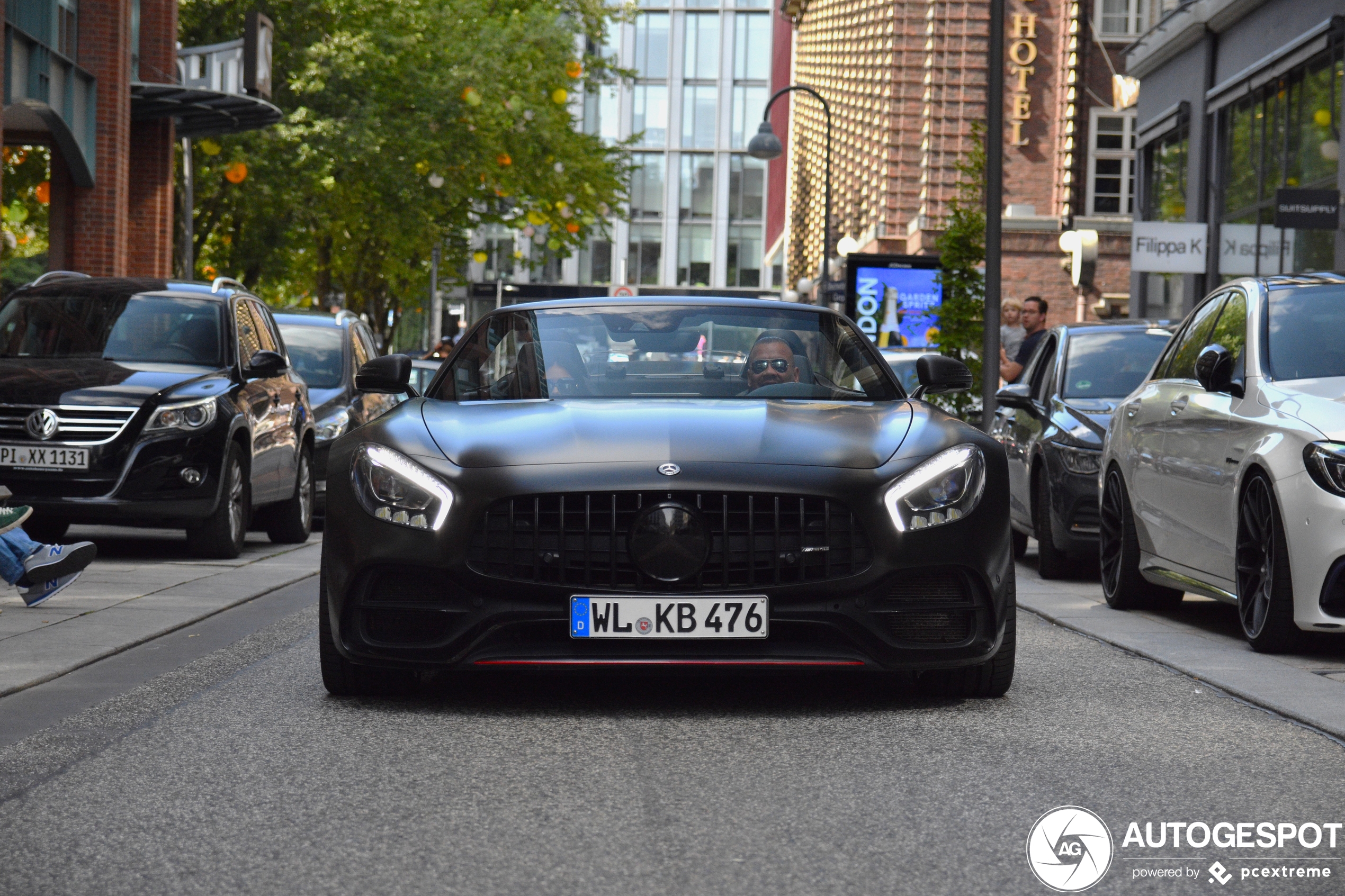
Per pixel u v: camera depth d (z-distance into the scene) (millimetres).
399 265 39438
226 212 33062
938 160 38125
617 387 6660
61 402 11117
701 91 89688
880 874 3697
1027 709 5805
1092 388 11508
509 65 34281
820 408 6348
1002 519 5805
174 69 27406
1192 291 25234
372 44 31578
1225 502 7555
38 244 39156
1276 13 22266
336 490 5836
